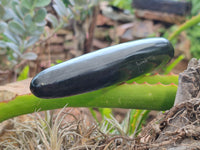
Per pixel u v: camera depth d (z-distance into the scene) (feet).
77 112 1.12
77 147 0.77
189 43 2.47
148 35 2.43
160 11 2.58
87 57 0.76
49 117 1.01
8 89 0.82
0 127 0.94
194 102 0.70
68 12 1.34
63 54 1.89
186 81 0.75
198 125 0.69
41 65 1.54
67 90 0.74
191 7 2.60
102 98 0.80
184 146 0.66
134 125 1.04
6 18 1.21
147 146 0.69
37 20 1.21
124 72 0.77
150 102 0.81
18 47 1.26
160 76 0.88
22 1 1.17
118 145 0.82
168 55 0.83
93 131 0.85
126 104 0.81
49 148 0.78
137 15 2.56
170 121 0.73
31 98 0.79
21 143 0.84
